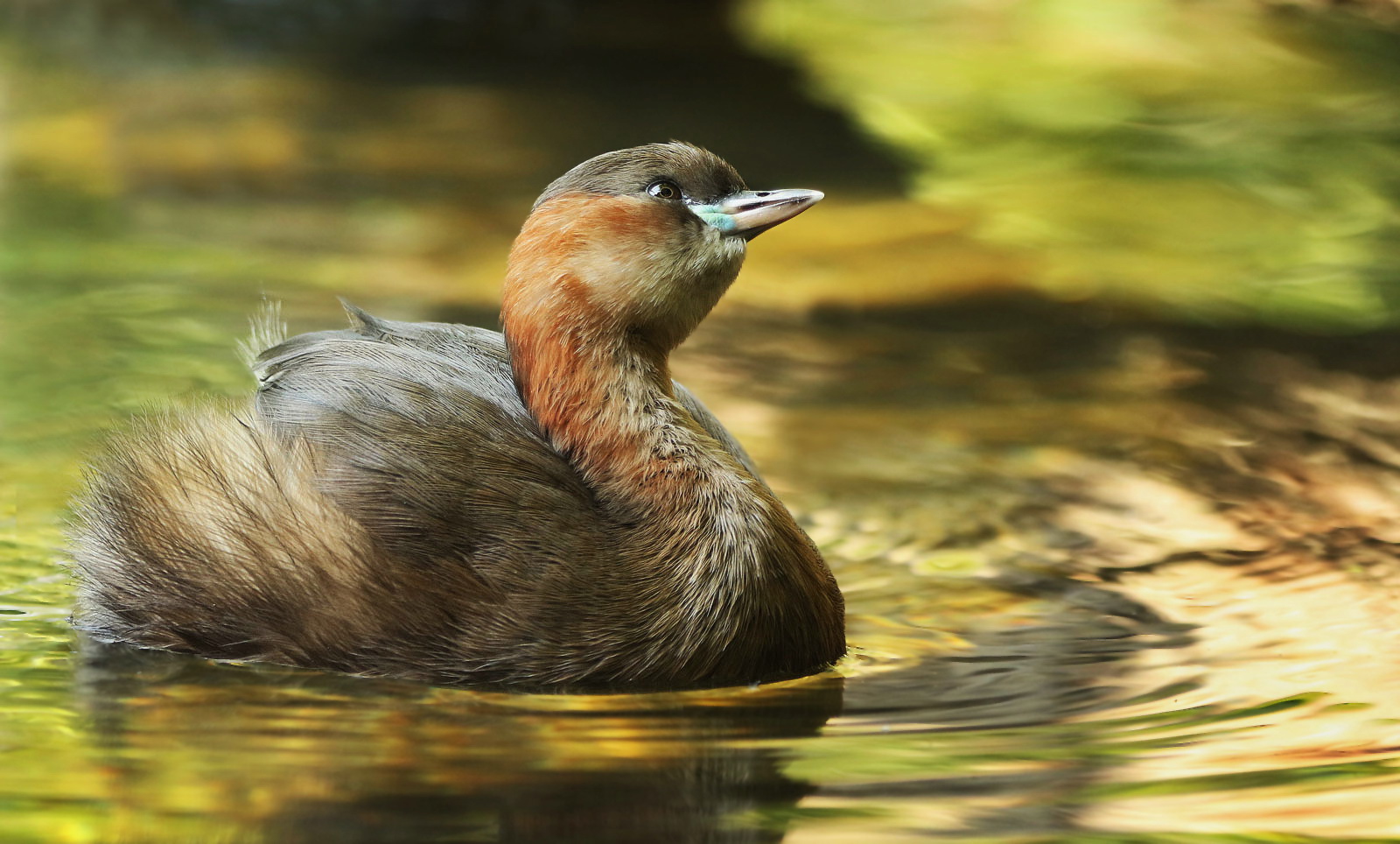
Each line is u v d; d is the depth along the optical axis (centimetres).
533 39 3441
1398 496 1233
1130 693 870
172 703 834
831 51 3431
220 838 674
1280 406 1465
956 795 728
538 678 873
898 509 1205
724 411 1415
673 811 707
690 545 901
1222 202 2266
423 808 708
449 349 988
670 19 3719
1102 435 1378
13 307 1614
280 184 2205
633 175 948
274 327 1070
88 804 707
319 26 3434
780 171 2395
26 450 1227
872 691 882
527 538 877
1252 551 1120
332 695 853
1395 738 790
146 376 1406
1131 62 3191
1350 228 2136
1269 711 834
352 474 871
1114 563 1101
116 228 1953
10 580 1012
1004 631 979
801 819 701
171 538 895
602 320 927
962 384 1520
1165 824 691
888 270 1916
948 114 2836
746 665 898
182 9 3466
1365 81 2995
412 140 2498
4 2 3388
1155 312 1775
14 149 2331
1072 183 2367
